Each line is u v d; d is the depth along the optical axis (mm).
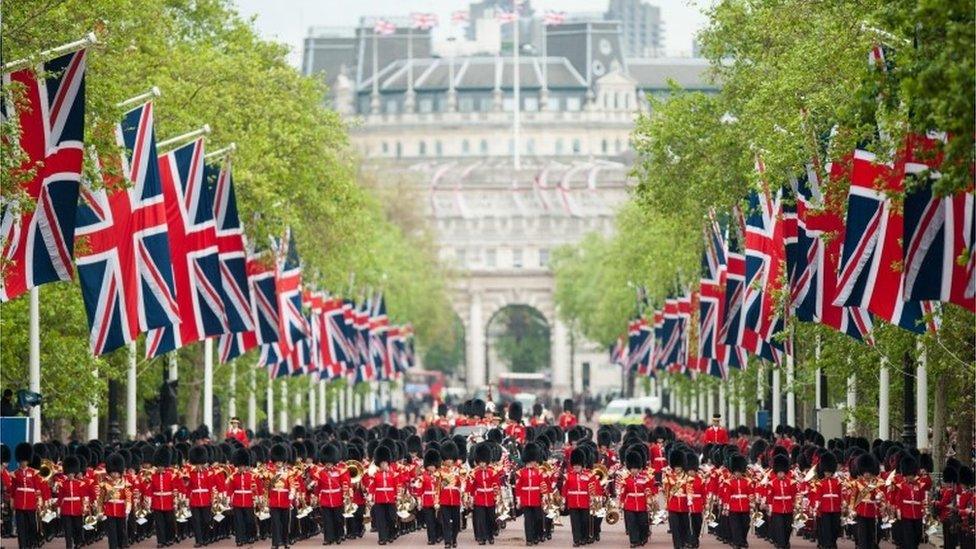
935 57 168875
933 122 169875
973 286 182625
